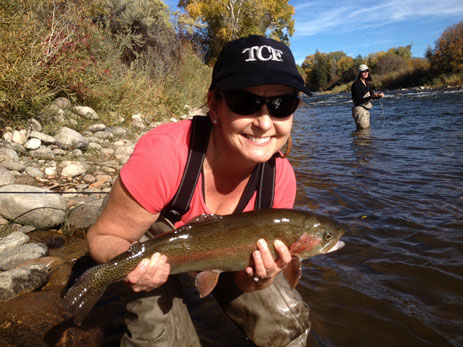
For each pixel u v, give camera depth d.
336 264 3.76
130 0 15.20
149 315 2.19
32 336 2.70
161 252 1.99
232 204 2.31
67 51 8.59
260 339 2.57
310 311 3.03
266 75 1.75
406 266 3.66
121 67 12.14
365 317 2.94
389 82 60.66
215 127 2.08
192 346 2.41
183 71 17.62
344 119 18.38
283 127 1.92
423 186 6.20
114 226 2.15
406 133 12.07
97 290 1.98
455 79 48.81
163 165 2.01
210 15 37.94
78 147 7.19
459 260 3.72
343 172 7.33
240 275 2.27
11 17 7.41
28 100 7.00
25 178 5.45
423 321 2.87
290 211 2.15
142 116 10.79
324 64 100.38
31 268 3.36
